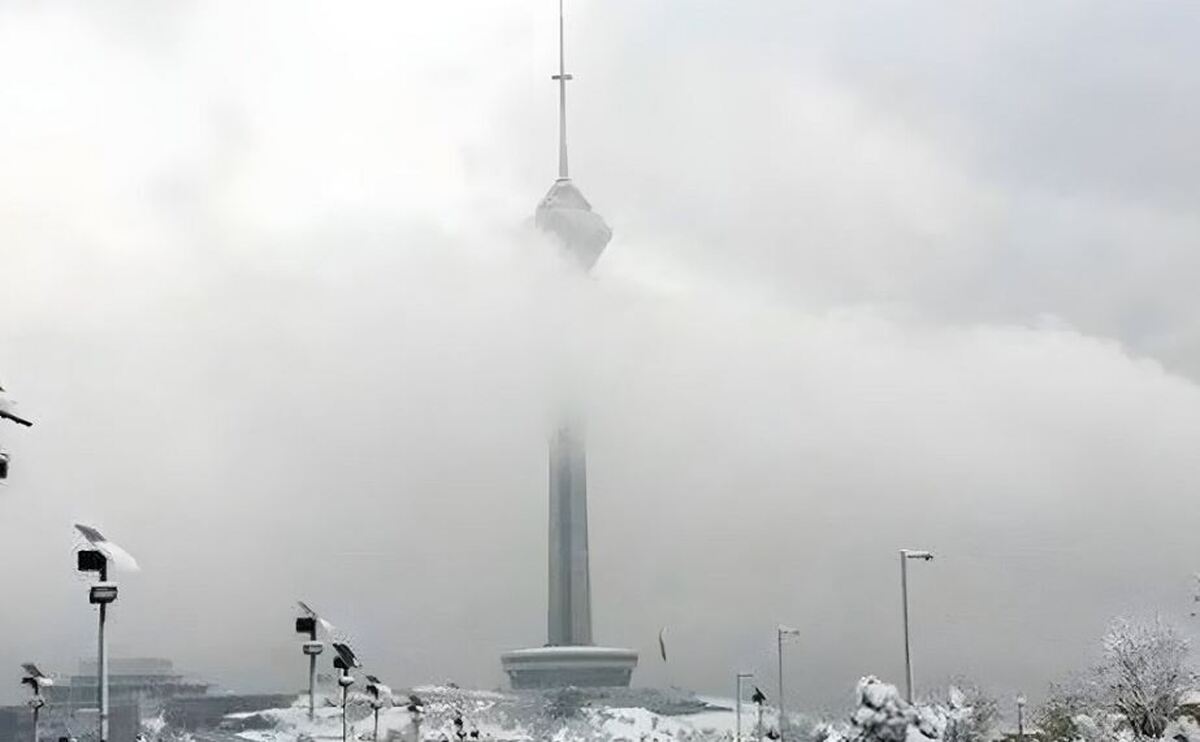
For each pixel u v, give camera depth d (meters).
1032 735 125.81
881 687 59.12
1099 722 124.06
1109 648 125.94
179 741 193.25
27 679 105.88
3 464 58.12
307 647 117.00
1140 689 124.75
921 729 59.34
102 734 64.88
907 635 104.38
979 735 106.19
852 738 59.22
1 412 57.38
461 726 164.12
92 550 65.38
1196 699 131.00
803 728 106.38
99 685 65.19
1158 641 125.56
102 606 65.44
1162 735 121.50
